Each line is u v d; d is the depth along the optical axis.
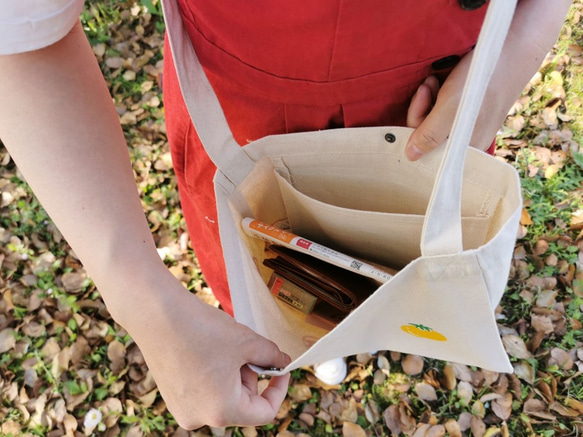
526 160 2.13
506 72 0.74
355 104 0.78
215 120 0.74
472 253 0.54
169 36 0.65
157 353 0.61
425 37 0.67
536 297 1.91
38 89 0.59
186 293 0.62
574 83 2.26
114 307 0.61
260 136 0.90
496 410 1.76
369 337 0.76
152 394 1.92
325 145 0.80
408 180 0.81
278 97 0.79
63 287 2.15
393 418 1.78
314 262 0.88
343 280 0.88
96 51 2.66
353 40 0.66
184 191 1.20
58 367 1.99
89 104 0.62
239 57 0.74
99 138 0.62
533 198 2.07
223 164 0.78
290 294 0.84
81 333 2.05
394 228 0.79
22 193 2.33
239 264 0.80
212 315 0.63
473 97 0.47
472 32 0.69
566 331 1.86
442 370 1.84
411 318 0.70
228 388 0.63
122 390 1.94
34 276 2.17
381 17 0.63
